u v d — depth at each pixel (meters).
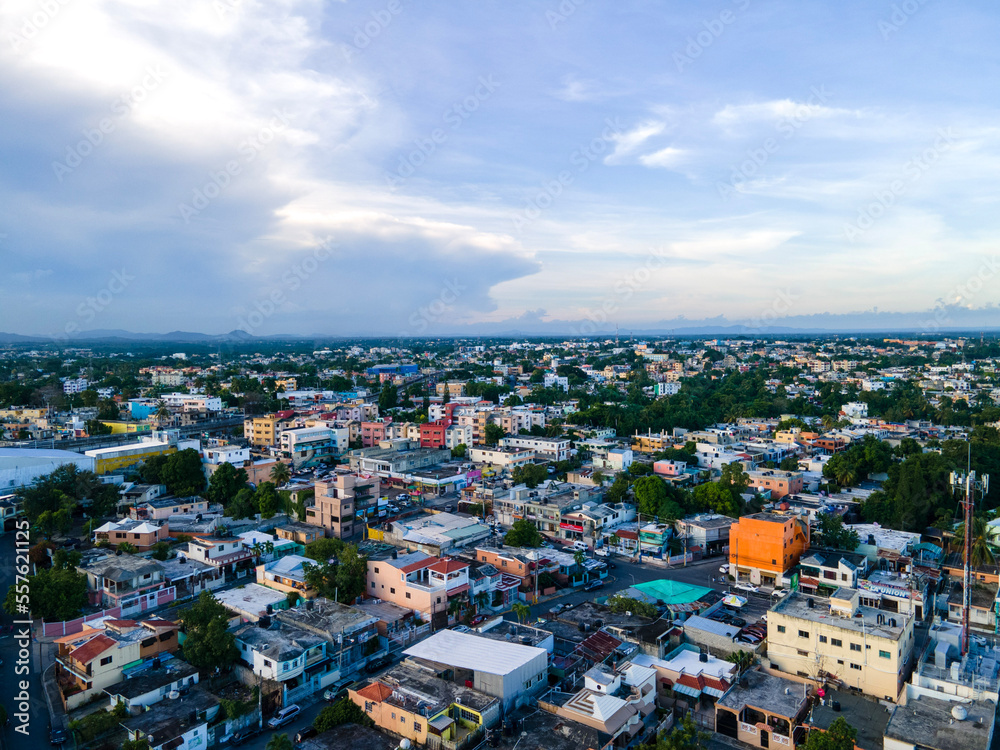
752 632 76.69
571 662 68.31
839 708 60.88
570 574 99.75
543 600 93.44
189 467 142.25
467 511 134.75
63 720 61.69
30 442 177.50
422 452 175.38
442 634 71.12
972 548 96.62
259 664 66.94
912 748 51.59
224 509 131.38
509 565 97.44
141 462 154.88
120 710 60.16
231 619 76.50
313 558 100.06
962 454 131.50
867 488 147.12
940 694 59.12
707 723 62.78
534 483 147.00
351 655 72.31
